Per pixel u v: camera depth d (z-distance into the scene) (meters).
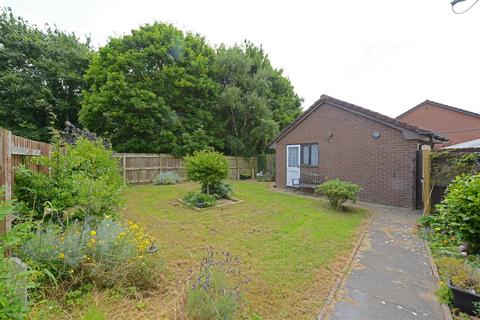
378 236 4.92
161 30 16.16
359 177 9.10
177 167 15.09
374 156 8.65
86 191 3.96
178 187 11.52
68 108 17.64
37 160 3.99
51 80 17.53
